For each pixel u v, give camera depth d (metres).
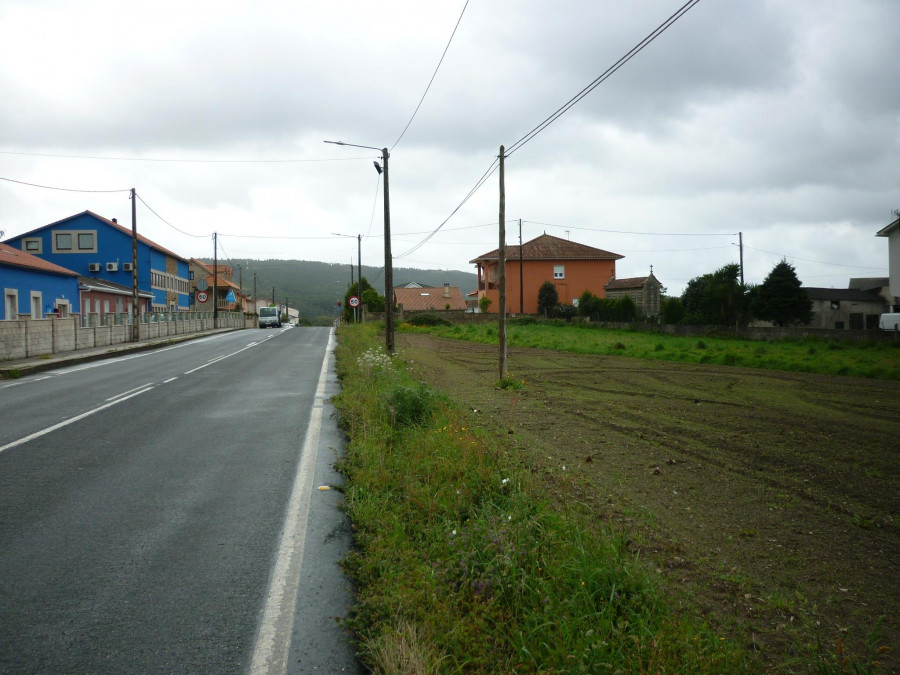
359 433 9.02
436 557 4.61
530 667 3.25
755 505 6.46
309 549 4.97
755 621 4.11
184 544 5.04
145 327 35.38
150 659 3.38
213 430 9.81
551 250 67.94
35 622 3.76
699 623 3.96
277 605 4.04
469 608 3.87
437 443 7.67
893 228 32.81
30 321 22.41
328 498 6.31
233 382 16.48
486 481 6.37
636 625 3.66
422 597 3.96
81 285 41.78
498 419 11.49
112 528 5.38
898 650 3.79
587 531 4.93
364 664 3.38
